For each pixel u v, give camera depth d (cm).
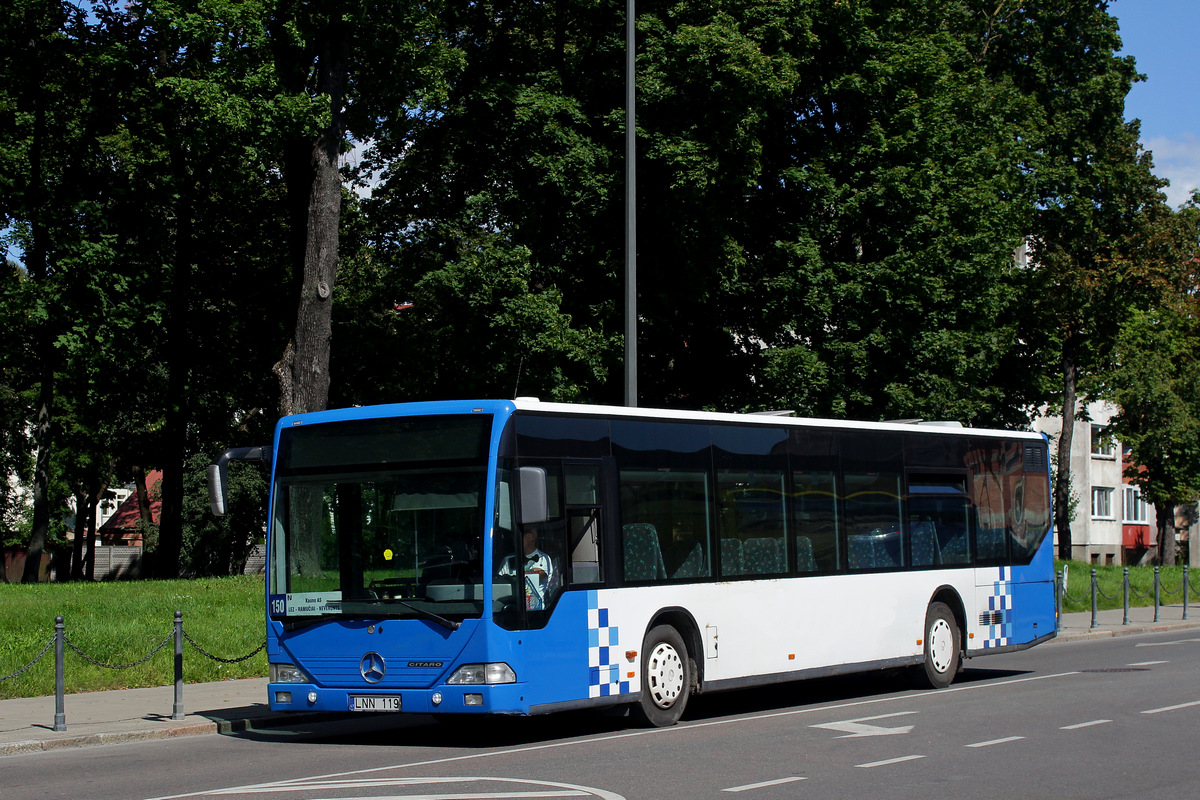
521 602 1142
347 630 1170
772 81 2486
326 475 1213
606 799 841
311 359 2378
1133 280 4350
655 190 2591
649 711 1270
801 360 2727
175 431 3725
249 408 4094
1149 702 1459
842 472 1567
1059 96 4334
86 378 3525
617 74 2595
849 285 2817
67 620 1866
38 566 3569
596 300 2669
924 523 1689
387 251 3158
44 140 3353
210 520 5462
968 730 1226
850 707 1455
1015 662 2089
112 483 5988
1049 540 1917
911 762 1023
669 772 969
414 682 1136
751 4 2633
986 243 3034
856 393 2830
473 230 2708
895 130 2991
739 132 2492
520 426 1177
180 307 3584
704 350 3075
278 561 1218
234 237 3781
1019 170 3759
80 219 3225
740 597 1389
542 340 2470
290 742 1238
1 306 3153
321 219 2397
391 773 982
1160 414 5341
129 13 3206
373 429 1204
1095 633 2652
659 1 2616
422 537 1161
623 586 1254
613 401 2873
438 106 2708
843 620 1528
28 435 4922
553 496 1198
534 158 2545
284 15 2402
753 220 2925
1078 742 1141
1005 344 3250
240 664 1759
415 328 3067
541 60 2838
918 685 1675
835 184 2903
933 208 2953
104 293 3147
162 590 2369
